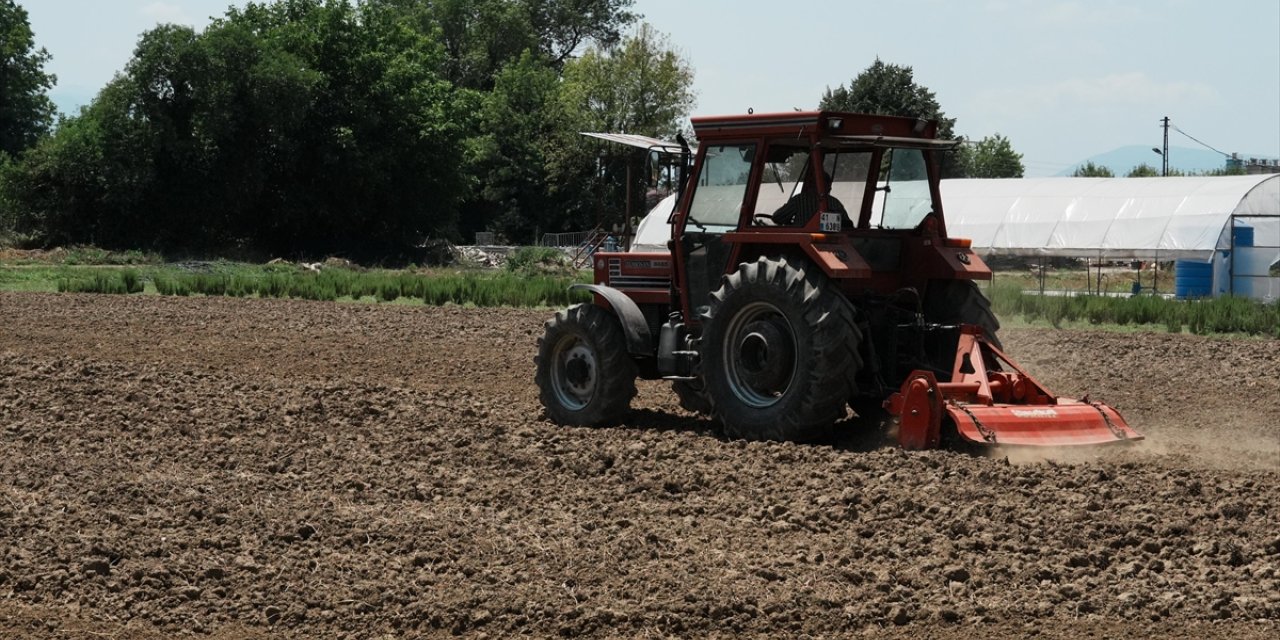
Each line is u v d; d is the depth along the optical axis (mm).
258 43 56719
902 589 6664
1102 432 10000
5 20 71062
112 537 7543
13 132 72000
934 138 10828
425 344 18562
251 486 8891
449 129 62688
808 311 9852
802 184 10617
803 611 6395
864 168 10828
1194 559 7176
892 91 51906
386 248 61562
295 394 12812
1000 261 48500
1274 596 6527
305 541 7586
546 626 6250
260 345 18141
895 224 10969
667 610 6379
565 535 7691
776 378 10180
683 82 74562
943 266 10664
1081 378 15680
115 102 54250
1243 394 14266
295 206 58500
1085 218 39031
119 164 54156
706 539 7609
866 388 10523
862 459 9344
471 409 12062
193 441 10547
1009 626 6227
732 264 10719
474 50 93625
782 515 8094
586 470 9406
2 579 6859
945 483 8672
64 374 14070
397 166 61875
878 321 10688
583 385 11500
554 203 80375
